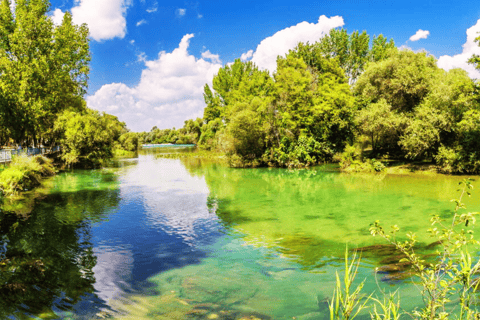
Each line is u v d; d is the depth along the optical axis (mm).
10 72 26281
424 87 26156
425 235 8984
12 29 28125
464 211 11609
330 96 33156
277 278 6418
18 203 14219
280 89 34875
